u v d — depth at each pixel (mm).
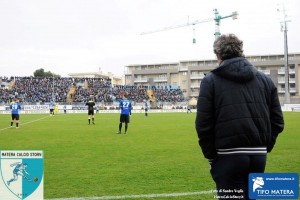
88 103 28406
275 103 3613
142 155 11125
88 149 12625
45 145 13867
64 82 78250
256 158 3359
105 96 74625
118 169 8773
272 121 3633
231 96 3365
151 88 84688
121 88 81625
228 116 3338
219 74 3451
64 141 15398
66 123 29797
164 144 14180
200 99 3457
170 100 81000
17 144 14172
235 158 3322
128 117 19625
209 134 3445
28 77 76125
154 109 70125
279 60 91438
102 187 6902
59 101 69500
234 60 3441
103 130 21953
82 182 7340
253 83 3467
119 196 6223
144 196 6211
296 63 90438
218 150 3445
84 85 80562
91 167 9062
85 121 33125
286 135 17703
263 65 92812
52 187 6918
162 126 25562
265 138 3400
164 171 8484
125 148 12898
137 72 108438
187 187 6863
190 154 11320
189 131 20938
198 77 100750
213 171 3533
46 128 23750
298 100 85000
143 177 7805
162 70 105688
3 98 65438
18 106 24609
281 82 91938
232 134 3316
